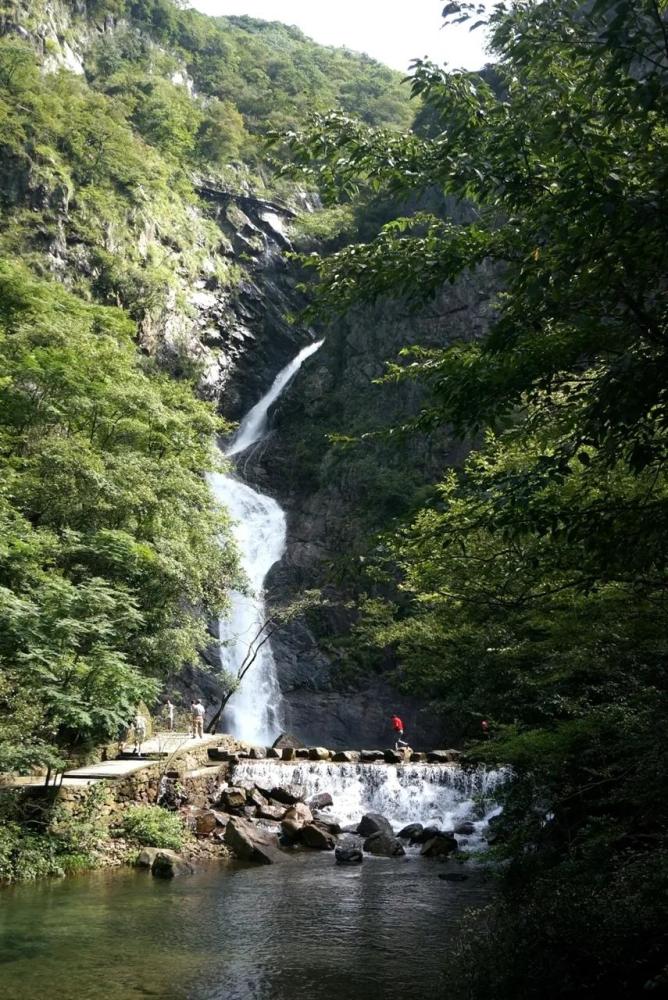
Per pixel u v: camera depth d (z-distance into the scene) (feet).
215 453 101.30
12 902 44.27
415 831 67.82
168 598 81.87
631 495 31.76
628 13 18.60
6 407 86.22
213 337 203.00
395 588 130.72
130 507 79.10
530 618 41.01
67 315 104.68
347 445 32.04
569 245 20.86
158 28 317.22
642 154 21.67
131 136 230.68
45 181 188.14
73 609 57.77
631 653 36.86
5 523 66.08
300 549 155.94
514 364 23.79
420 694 119.96
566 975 25.29
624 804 38.99
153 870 52.90
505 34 22.98
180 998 30.30
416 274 25.27
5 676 54.80
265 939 38.04
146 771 66.13
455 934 39.01
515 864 38.14
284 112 296.10
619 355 22.44
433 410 28.17
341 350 191.93
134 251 198.39
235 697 130.93
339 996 30.42
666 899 25.14
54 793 55.93
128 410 91.04
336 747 128.47
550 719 49.55
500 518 24.36
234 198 248.93
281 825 66.80
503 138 22.50
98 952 35.70
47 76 227.40
